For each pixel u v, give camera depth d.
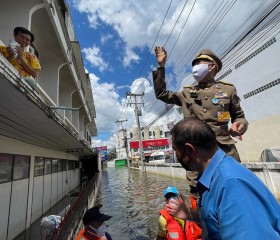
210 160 1.31
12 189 7.82
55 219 5.62
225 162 1.24
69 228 5.49
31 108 4.29
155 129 75.81
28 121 5.48
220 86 2.38
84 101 21.08
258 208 1.01
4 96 3.57
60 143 11.16
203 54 2.42
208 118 2.22
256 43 19.58
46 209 11.59
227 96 2.30
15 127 6.08
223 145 2.15
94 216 4.30
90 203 11.64
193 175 2.21
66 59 11.71
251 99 20.44
